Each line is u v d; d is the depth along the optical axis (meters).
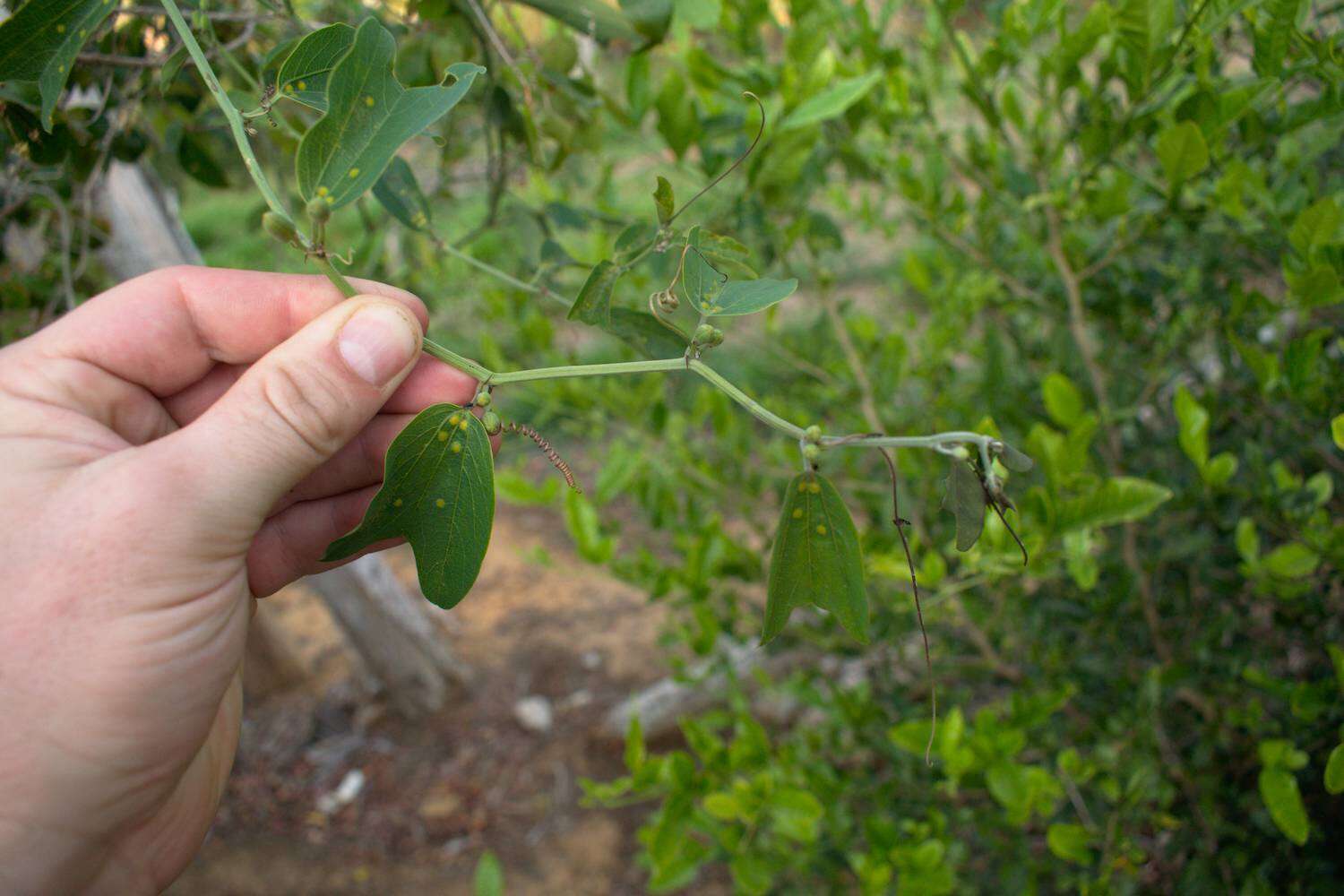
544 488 0.40
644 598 0.92
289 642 0.87
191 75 0.33
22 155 0.32
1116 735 0.37
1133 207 0.33
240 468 0.21
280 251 0.48
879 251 1.12
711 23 0.30
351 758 0.79
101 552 0.21
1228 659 0.36
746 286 0.19
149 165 0.55
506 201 0.40
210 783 0.27
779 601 0.19
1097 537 0.35
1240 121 0.30
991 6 0.36
